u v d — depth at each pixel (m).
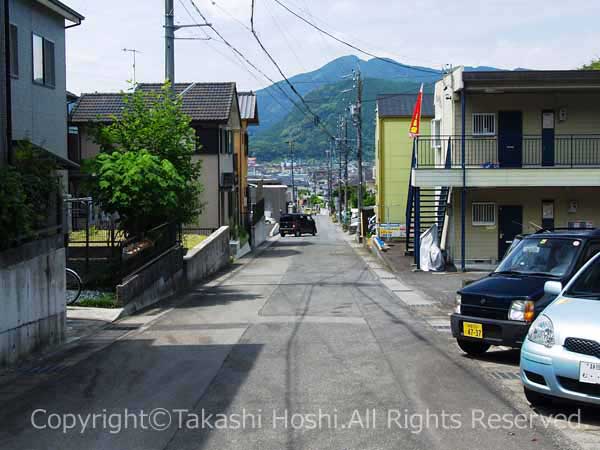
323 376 9.18
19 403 7.97
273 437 6.57
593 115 27.31
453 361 10.25
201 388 8.55
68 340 12.40
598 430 6.88
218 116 34.19
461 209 26.53
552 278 10.32
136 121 19.75
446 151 28.61
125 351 11.20
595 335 7.01
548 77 24.94
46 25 19.92
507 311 9.96
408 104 44.94
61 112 21.02
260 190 57.03
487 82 25.09
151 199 17.64
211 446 6.34
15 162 11.74
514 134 26.17
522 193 27.09
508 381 9.04
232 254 33.28
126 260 16.45
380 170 44.62
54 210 12.06
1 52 11.58
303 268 28.69
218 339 12.24
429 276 24.61
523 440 6.50
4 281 9.79
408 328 13.46
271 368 9.70
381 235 41.00
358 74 49.47
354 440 6.46
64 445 6.42
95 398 8.16
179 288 20.92
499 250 27.12
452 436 6.59
